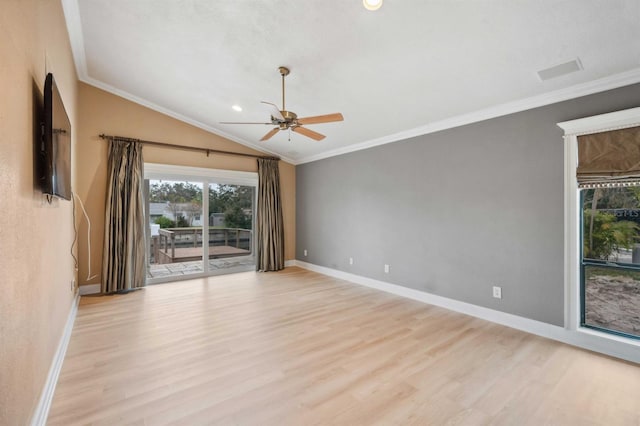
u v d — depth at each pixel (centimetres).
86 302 407
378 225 489
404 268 447
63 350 258
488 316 349
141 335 302
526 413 190
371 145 500
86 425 176
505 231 335
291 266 676
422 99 347
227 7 260
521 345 284
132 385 217
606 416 187
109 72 412
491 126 348
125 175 466
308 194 648
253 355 263
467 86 309
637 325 265
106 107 462
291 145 578
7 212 124
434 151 408
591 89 274
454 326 330
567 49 239
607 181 266
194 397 204
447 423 180
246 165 612
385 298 435
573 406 197
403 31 248
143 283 480
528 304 317
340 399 203
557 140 297
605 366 246
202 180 562
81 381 221
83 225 441
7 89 125
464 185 374
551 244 300
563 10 206
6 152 123
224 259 594
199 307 389
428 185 415
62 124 214
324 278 561
